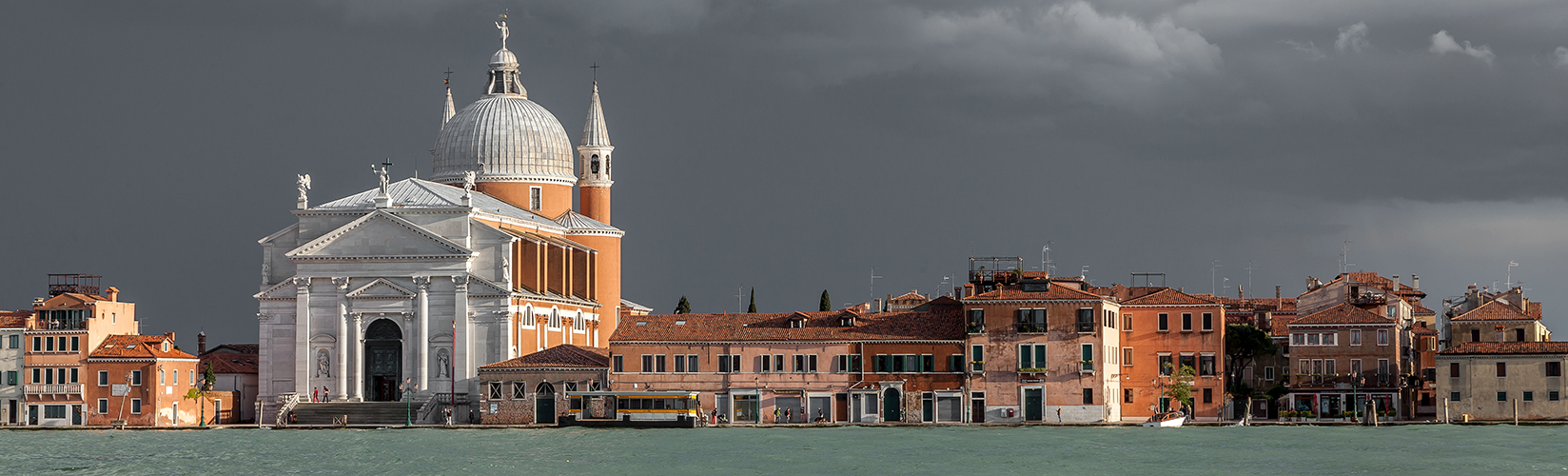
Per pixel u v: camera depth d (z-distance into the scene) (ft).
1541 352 514.68
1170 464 392.68
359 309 563.48
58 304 547.08
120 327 563.07
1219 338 542.16
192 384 560.61
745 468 387.96
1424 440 448.65
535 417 533.96
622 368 535.19
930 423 521.65
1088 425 515.09
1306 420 532.32
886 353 530.27
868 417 528.22
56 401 543.39
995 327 527.81
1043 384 525.34
